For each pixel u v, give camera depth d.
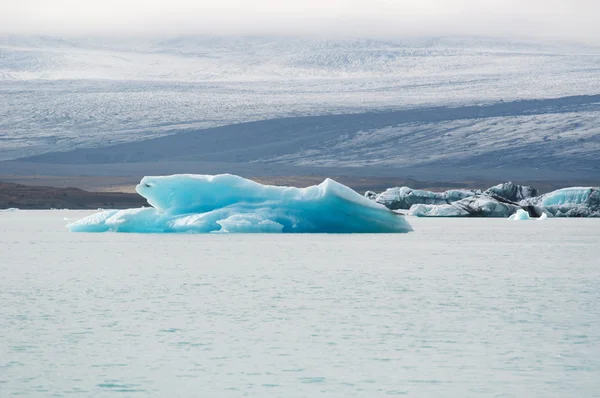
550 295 80.12
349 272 100.25
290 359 52.78
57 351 54.59
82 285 86.88
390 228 159.38
